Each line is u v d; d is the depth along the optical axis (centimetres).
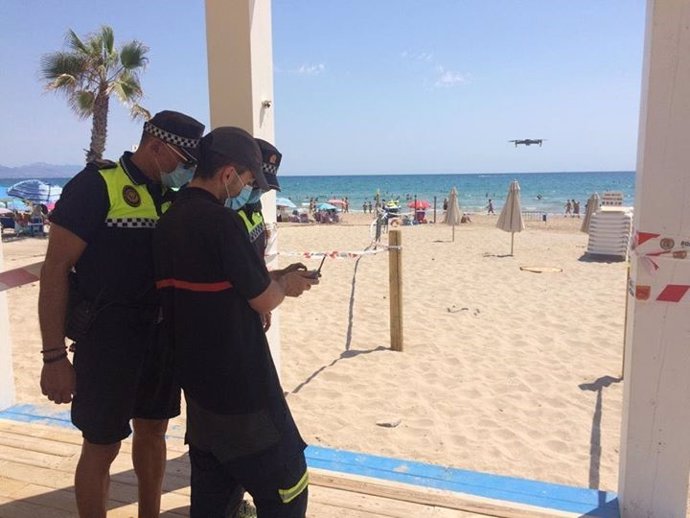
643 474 253
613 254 1358
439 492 283
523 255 1407
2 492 283
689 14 216
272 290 188
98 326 212
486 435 444
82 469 221
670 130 226
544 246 1595
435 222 2741
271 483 193
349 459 318
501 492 284
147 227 214
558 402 508
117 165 214
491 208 3944
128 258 211
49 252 202
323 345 675
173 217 188
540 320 790
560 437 443
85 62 1805
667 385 244
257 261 186
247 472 193
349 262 1237
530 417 478
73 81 1789
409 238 1816
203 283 182
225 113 325
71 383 207
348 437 437
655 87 225
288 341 692
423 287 1018
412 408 494
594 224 1378
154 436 245
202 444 198
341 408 493
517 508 269
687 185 227
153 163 213
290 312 834
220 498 209
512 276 1122
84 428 217
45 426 355
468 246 1597
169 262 191
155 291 219
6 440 336
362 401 509
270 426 191
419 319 795
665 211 232
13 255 1555
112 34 1838
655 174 230
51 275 201
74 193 202
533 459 407
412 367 598
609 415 482
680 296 235
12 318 790
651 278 237
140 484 250
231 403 187
